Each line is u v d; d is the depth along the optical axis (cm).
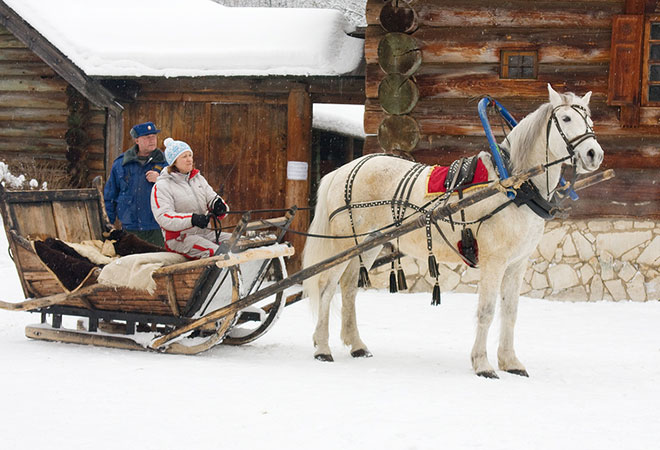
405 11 1017
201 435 429
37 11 1300
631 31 989
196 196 702
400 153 1033
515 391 559
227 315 646
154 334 679
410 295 1055
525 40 1017
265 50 1199
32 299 700
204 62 1214
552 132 604
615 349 749
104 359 629
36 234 719
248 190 1262
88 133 1384
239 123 1262
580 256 1028
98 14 1352
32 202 720
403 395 531
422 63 1038
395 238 658
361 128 1756
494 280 624
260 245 673
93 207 775
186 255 687
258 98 1252
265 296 636
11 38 1432
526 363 680
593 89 1010
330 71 1163
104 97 1273
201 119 1280
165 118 1297
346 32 1261
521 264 649
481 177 631
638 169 1013
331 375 597
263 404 495
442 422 462
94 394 509
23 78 1432
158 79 1269
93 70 1241
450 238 650
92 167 1390
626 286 1019
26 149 1438
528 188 606
